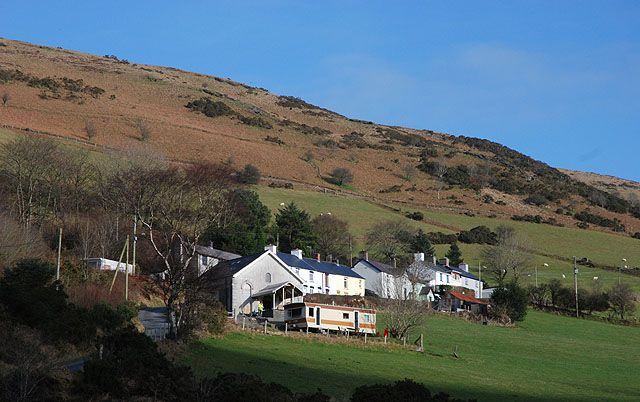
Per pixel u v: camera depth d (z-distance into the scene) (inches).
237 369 2276.1
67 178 4345.5
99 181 4301.2
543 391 2635.3
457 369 2861.7
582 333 4222.4
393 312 3356.3
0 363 1749.5
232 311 3582.7
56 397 1621.6
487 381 2701.8
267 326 3115.2
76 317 2192.4
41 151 4343.0
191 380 1787.6
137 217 3548.2
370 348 3011.8
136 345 1920.5
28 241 3009.4
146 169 4229.8
